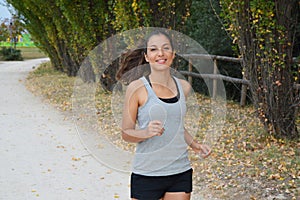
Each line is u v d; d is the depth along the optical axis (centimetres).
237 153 548
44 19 1540
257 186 432
